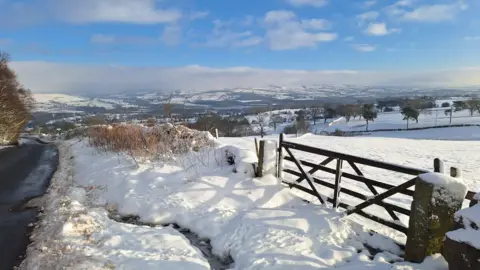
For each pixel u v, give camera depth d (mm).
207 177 7711
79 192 8531
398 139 26750
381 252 4918
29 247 5488
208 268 4688
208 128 21156
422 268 4109
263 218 5816
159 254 4895
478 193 3834
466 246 3348
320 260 4566
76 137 30781
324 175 9938
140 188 7871
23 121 38531
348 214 5902
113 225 6125
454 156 15586
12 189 9984
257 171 7617
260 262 4566
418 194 4410
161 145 10914
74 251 4977
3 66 38281
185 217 6359
